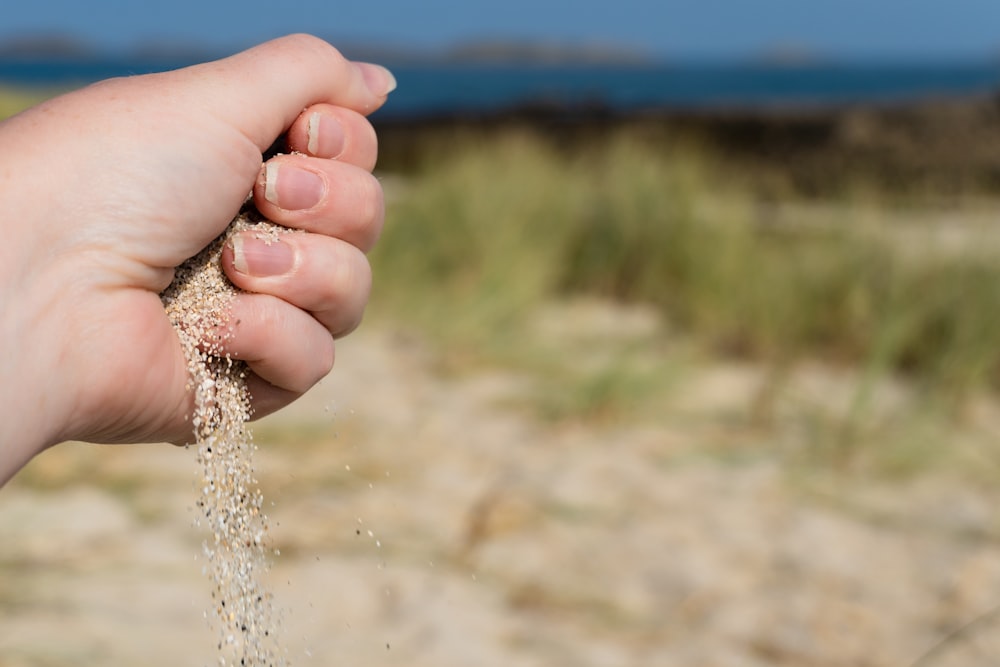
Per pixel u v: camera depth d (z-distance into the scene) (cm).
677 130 1332
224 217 98
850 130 1285
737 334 427
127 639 180
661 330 447
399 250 480
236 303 101
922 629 213
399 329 426
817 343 421
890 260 416
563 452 303
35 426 85
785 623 212
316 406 319
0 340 82
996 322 367
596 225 520
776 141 1291
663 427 327
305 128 104
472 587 218
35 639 175
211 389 100
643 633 204
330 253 104
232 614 100
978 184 659
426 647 192
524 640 198
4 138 87
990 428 342
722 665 195
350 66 107
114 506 238
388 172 890
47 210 86
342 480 264
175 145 92
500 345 398
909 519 267
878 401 352
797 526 258
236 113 96
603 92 4200
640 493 274
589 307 491
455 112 1834
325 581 212
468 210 488
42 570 204
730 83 5853
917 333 393
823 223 491
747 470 293
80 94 93
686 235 490
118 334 90
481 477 279
